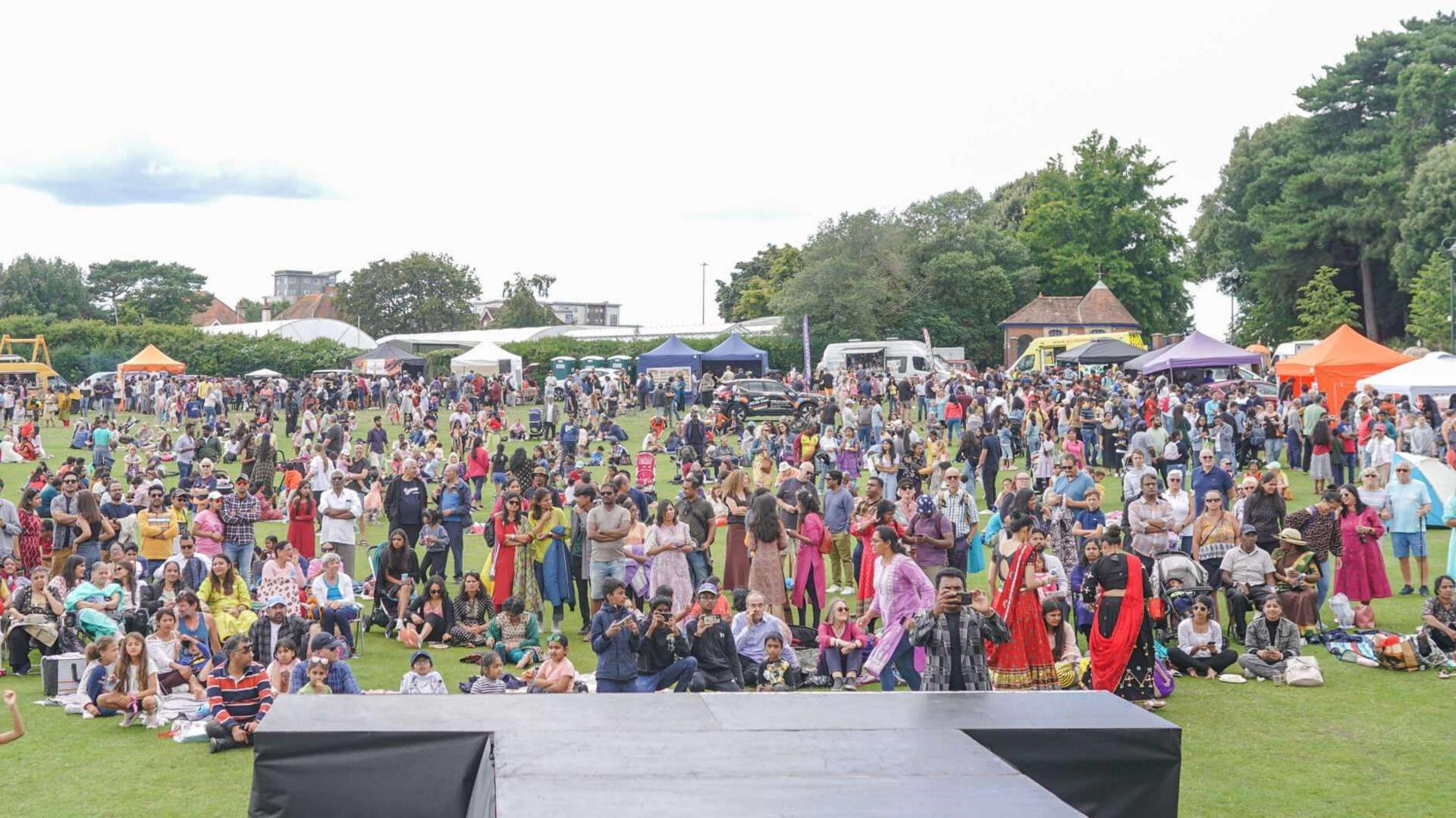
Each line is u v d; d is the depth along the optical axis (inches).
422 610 613.3
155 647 528.4
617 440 1453.0
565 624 642.2
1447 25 2923.2
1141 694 487.8
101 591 582.9
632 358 2659.9
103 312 4911.4
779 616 578.6
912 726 305.1
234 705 443.8
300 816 307.6
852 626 528.1
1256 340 3161.9
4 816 368.8
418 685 482.0
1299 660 527.2
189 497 949.2
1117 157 3538.4
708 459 1200.8
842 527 707.4
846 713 319.6
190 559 642.2
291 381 2349.9
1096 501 621.9
